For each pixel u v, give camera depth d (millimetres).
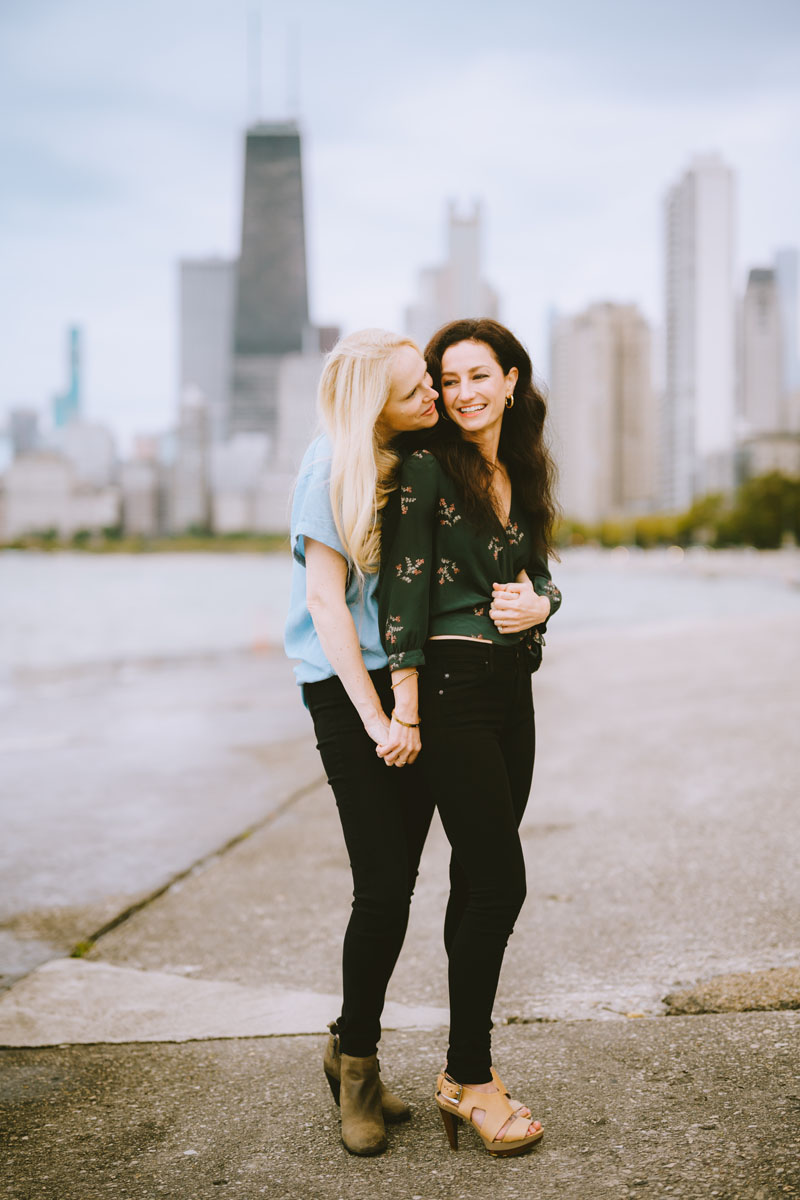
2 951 3623
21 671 14258
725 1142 2141
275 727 8539
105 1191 2111
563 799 5504
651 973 3176
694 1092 2371
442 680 2234
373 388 2244
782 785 5500
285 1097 2500
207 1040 2865
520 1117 2186
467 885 2447
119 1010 3080
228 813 5590
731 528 123875
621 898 3893
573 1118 2301
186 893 4230
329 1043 2412
